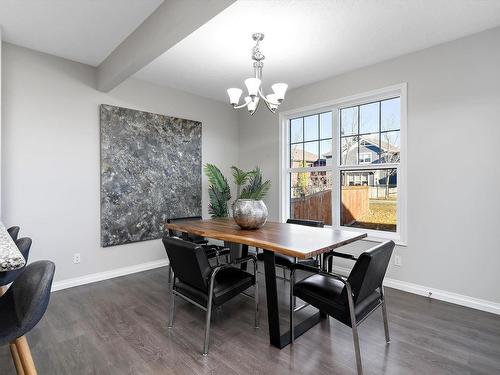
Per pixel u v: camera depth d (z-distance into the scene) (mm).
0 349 1973
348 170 3689
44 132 3057
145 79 3787
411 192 3029
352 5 2189
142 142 3773
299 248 1800
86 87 3350
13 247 1072
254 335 2186
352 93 3479
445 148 2803
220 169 4766
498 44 2514
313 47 2867
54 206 3119
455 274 2756
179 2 2082
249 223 2424
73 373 1738
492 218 2551
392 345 2033
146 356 1913
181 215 4195
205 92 4328
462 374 1728
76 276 3268
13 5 2252
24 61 2941
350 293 1644
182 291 2166
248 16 2322
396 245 3129
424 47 2885
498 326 2303
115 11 2357
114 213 3529
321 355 1924
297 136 4258
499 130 2514
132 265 3727
